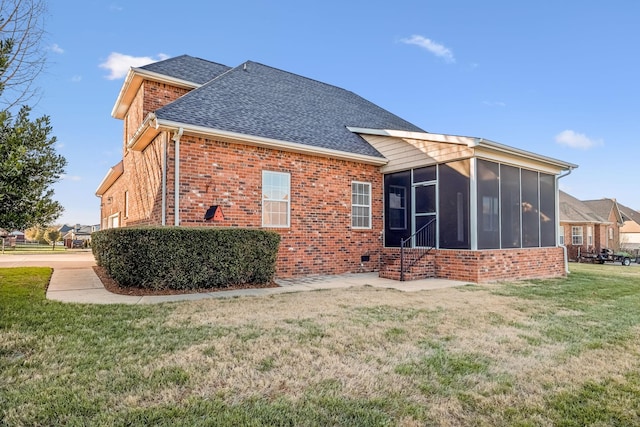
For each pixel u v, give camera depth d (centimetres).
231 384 315
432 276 1048
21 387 299
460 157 1016
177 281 763
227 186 945
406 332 479
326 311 589
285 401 288
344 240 1157
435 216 1091
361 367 360
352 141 1241
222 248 812
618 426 263
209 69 1425
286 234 1041
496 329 504
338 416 268
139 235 744
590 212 2923
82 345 402
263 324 505
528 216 1164
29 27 643
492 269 997
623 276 1220
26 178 459
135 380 317
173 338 434
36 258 1658
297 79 1586
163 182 880
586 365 378
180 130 854
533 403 295
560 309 641
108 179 1723
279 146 1012
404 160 1175
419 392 311
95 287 787
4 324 471
